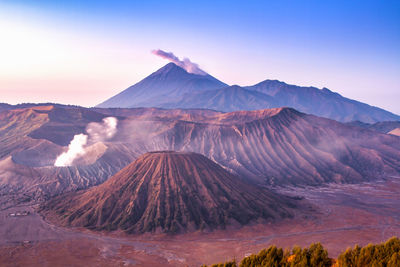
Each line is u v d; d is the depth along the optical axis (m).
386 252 25.31
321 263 25.91
